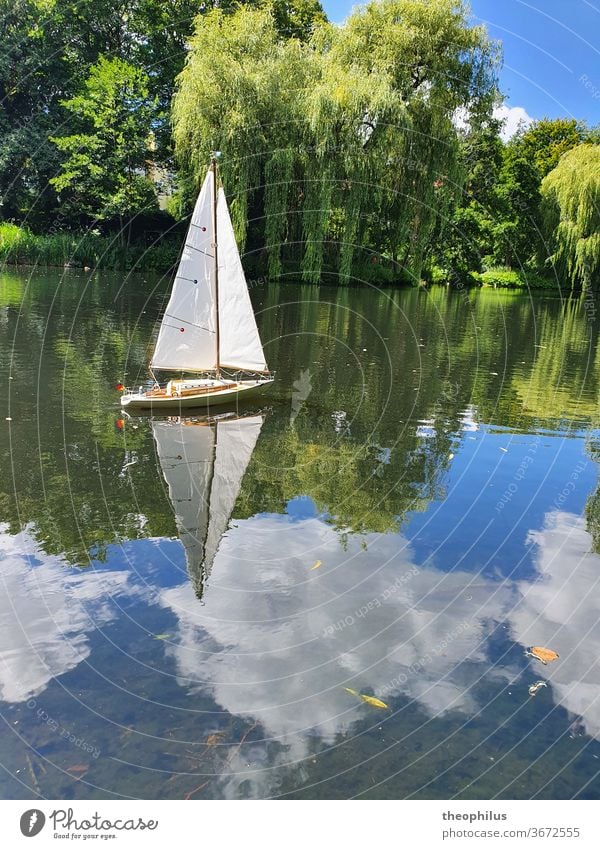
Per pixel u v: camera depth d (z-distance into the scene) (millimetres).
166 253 35375
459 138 30703
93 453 8203
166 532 6082
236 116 27047
